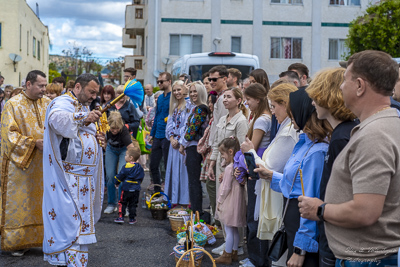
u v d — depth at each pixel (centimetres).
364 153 221
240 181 491
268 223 408
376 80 228
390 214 224
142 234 649
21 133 546
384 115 227
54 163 453
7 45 2919
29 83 548
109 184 771
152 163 840
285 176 325
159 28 2675
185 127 699
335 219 232
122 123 743
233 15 2717
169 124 756
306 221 296
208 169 637
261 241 461
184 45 2694
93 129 489
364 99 233
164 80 821
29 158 541
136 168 704
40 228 556
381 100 231
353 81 234
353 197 226
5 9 2903
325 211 237
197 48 2705
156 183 842
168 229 677
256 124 475
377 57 229
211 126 625
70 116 447
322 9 2772
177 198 744
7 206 541
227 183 510
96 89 482
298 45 2773
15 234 541
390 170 216
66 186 455
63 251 452
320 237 276
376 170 216
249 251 470
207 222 682
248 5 2723
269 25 2744
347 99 238
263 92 484
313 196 299
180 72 1472
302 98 306
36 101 559
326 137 304
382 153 217
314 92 277
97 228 679
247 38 2733
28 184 548
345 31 2784
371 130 222
